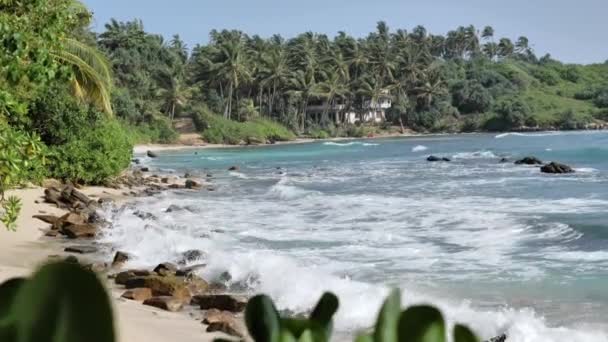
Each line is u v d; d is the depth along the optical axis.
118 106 70.62
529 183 29.42
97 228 17.30
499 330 8.87
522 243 15.14
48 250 14.79
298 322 0.62
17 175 9.87
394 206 22.22
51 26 9.17
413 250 14.54
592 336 8.58
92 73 21.75
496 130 101.62
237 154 63.69
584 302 10.16
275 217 20.48
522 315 9.38
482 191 26.72
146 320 8.97
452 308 9.75
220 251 14.34
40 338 0.44
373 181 33.00
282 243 15.69
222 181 35.12
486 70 117.25
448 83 106.69
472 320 9.17
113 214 20.45
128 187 30.22
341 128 96.38
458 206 21.86
